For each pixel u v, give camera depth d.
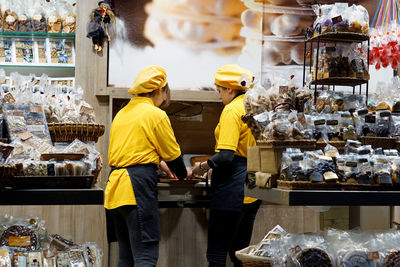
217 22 4.23
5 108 2.62
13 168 2.10
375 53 3.47
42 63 4.14
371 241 2.44
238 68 3.42
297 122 2.38
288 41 4.30
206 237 3.97
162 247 3.92
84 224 3.94
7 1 4.16
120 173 2.87
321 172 2.25
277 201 2.25
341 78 2.83
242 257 2.51
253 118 2.56
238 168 3.27
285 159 2.28
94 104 4.07
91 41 4.06
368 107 2.96
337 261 2.33
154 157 2.94
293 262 2.32
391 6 4.30
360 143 2.47
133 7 4.12
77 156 2.37
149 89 3.05
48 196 2.16
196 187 3.87
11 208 3.82
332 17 2.83
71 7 4.25
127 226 2.94
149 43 4.14
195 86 4.20
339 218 4.22
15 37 4.17
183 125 4.48
